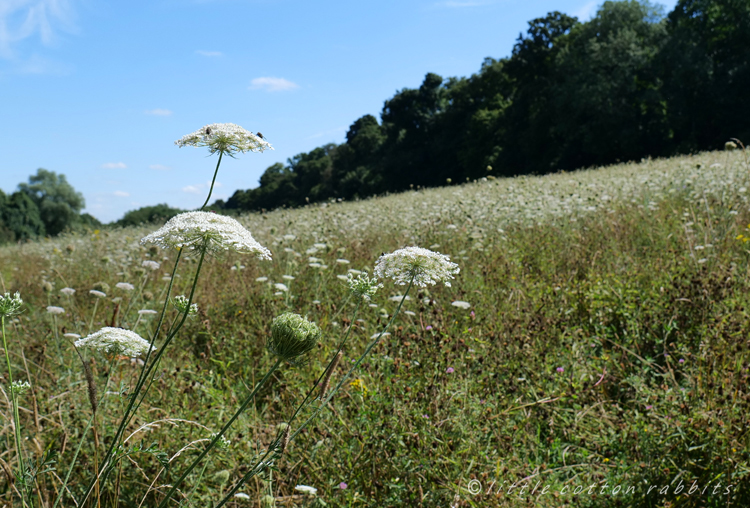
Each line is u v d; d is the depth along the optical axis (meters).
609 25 48.38
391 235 9.34
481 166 58.44
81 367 3.96
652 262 5.61
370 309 5.20
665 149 42.81
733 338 3.87
